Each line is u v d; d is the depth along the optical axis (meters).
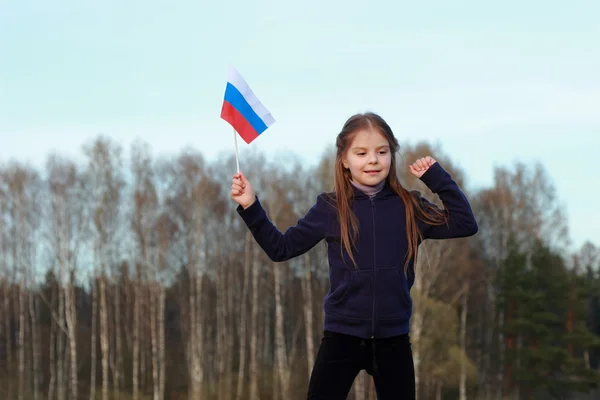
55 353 34.47
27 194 31.75
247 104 3.68
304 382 30.78
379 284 3.33
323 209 3.47
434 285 29.81
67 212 31.23
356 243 3.35
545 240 37.59
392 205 3.43
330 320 3.40
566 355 31.33
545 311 32.75
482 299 36.56
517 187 37.88
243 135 3.65
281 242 3.44
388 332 3.34
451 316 27.16
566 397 32.75
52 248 31.56
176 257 32.75
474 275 34.59
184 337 33.91
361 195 3.44
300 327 36.72
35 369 30.03
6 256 31.69
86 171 31.73
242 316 31.22
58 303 36.31
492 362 34.78
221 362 30.78
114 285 34.84
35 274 31.64
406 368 3.39
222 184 33.66
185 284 34.78
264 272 36.06
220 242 33.72
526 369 31.56
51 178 31.14
